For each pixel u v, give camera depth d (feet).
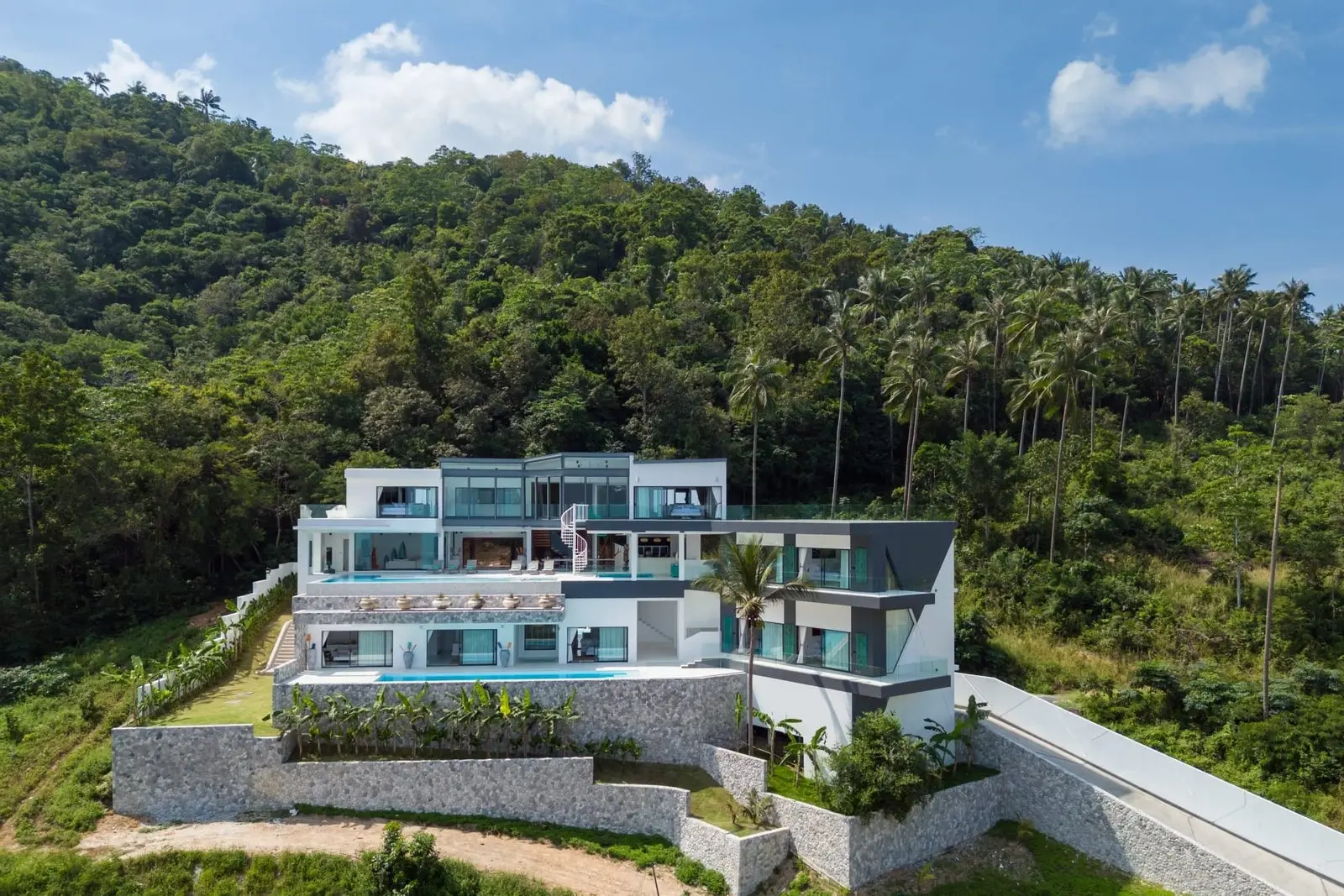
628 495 172.76
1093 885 114.42
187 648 162.40
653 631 161.48
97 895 99.76
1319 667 149.18
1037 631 182.09
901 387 222.48
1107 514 210.38
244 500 194.80
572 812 118.52
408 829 114.01
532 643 147.33
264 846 108.27
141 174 453.99
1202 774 118.01
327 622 138.21
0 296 312.09
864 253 376.27
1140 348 319.88
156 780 115.96
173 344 322.75
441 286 339.36
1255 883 103.60
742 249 401.29
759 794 118.32
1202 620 175.83
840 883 109.60
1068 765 130.93
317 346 287.69
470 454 234.38
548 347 270.46
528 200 464.24
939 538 136.98
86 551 187.62
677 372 260.42
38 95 470.80
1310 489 212.84
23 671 154.71
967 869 118.21
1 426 171.22
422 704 124.77
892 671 127.03
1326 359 343.87
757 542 139.03
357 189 486.38
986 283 362.94
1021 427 268.21
